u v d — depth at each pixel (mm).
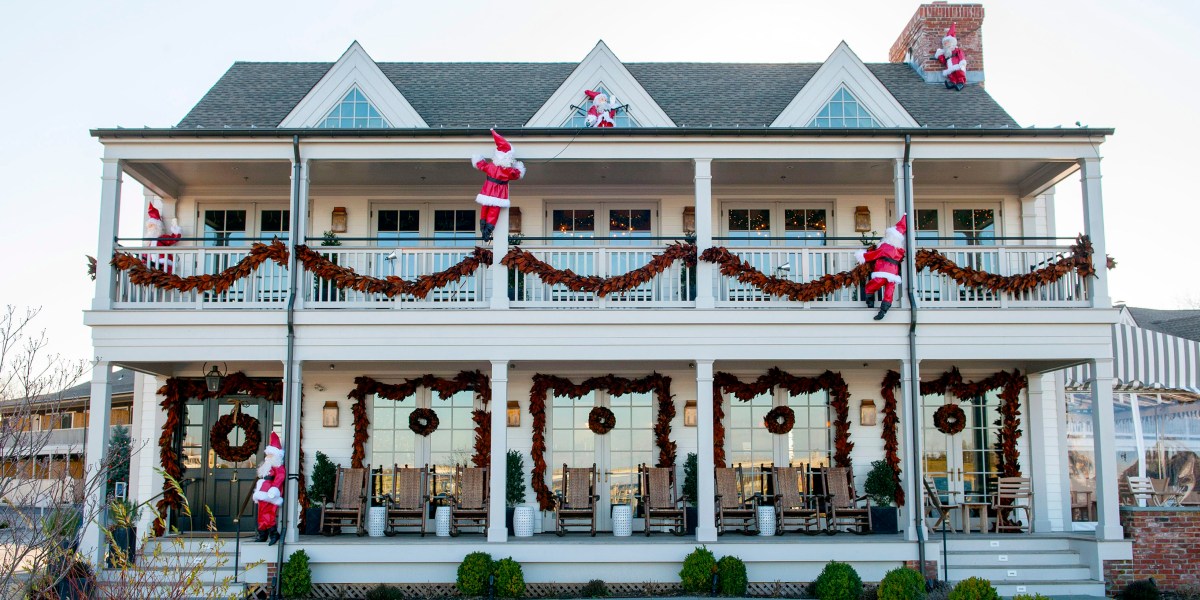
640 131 14039
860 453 16453
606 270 14383
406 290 14039
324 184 16719
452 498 15070
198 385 16094
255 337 13922
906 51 20406
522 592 13156
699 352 14031
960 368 16656
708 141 14227
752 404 16672
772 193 16938
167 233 16469
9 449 11188
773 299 14742
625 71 15820
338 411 16344
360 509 14883
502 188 14133
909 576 12500
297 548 13531
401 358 13945
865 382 16625
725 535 14617
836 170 15680
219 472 16359
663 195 16938
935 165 15383
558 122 15789
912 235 14188
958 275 14188
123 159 14078
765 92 17422
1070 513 16328
